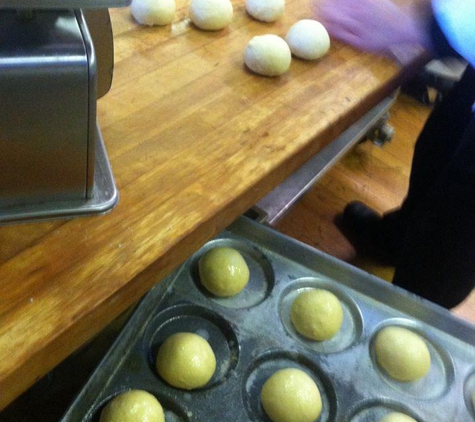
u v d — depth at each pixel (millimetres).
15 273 473
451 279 970
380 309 787
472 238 886
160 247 530
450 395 714
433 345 762
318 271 815
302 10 990
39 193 493
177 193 588
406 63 894
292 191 1028
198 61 797
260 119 718
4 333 430
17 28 379
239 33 887
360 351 744
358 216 1387
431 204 941
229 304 765
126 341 678
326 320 731
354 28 932
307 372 724
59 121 422
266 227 830
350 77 845
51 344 437
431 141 1105
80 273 487
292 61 860
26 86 385
